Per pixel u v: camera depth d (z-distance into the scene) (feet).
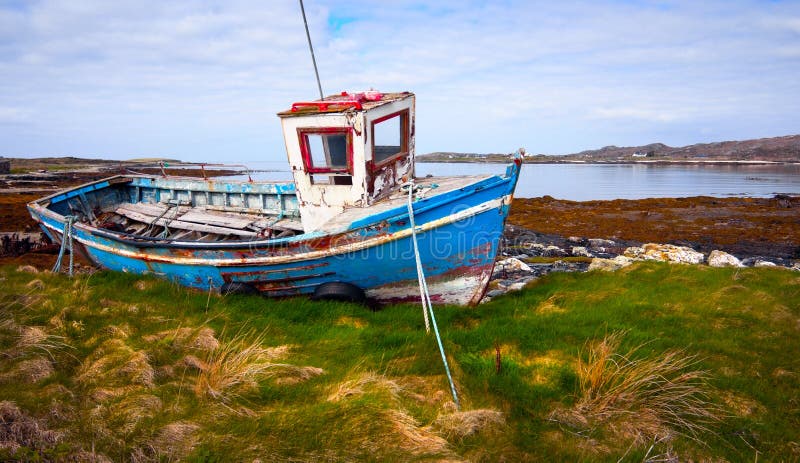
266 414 14.11
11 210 68.90
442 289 25.11
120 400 14.53
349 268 24.02
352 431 13.23
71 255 28.04
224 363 17.04
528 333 20.75
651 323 22.20
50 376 15.55
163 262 27.32
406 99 26.32
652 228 69.82
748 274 29.35
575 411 15.08
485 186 23.36
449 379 16.16
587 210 87.20
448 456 12.57
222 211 37.32
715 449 13.67
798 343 19.86
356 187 24.61
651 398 15.70
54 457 11.96
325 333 20.75
